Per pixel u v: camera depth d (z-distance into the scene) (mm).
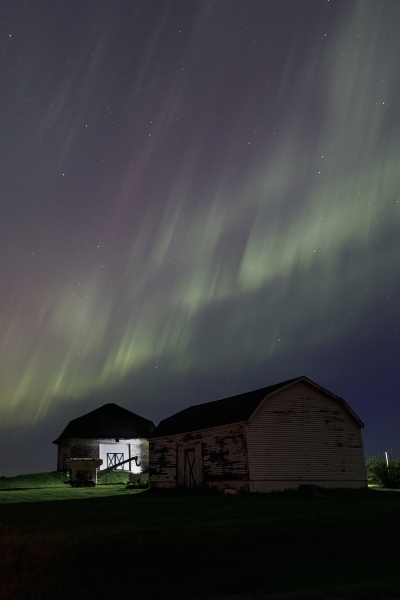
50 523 19297
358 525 17859
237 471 33469
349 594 10977
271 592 12141
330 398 36125
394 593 11016
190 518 20047
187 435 39688
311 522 18172
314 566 14180
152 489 41812
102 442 60719
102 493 37562
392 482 37312
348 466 35281
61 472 57875
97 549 14242
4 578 12055
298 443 34219
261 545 15508
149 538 15398
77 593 11578
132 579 12641
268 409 34062
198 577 13086
